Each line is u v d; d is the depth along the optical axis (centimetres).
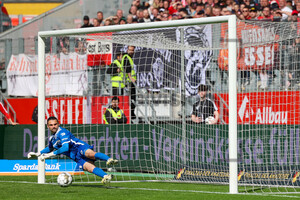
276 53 4388
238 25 4359
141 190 2983
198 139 4019
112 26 3366
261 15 5791
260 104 4191
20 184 3381
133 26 3300
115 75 4769
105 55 4894
